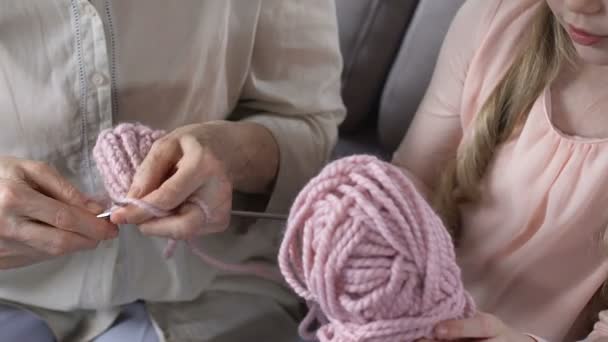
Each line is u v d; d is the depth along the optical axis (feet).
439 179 2.73
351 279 1.56
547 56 2.36
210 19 2.40
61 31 2.17
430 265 1.55
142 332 2.55
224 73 2.62
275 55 2.77
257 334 2.65
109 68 2.29
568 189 2.26
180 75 2.45
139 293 2.59
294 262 1.73
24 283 2.49
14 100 2.24
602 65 2.10
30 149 2.34
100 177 2.42
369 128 3.68
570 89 2.35
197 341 2.55
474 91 2.54
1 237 1.94
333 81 2.95
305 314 2.79
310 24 2.77
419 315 1.60
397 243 1.54
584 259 2.35
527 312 2.49
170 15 2.30
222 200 2.09
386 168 1.63
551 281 2.42
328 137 2.89
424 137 2.77
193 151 2.02
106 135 2.11
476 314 1.77
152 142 2.13
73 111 2.28
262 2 2.59
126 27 2.25
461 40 2.60
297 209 1.66
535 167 2.33
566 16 1.96
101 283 2.49
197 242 2.60
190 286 2.64
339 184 1.61
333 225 1.55
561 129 2.34
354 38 3.33
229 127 2.44
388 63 3.41
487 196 2.51
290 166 2.68
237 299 2.73
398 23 3.28
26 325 2.51
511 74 2.42
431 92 2.77
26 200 1.88
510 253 2.46
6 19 2.11
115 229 1.98
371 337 1.58
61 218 1.89
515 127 2.43
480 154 2.48
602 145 2.21
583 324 2.47
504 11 2.49
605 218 2.25
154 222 1.97
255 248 2.71
